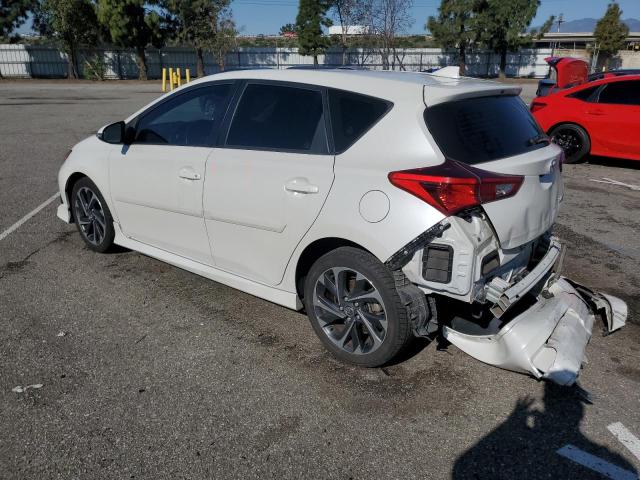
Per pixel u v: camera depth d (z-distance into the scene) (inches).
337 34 1649.9
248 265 145.9
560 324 126.6
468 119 121.5
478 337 126.6
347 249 124.1
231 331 148.2
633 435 110.5
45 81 1391.5
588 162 385.4
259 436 108.3
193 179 150.6
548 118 376.5
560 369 115.6
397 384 125.6
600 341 145.9
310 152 129.6
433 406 118.3
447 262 111.3
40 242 213.3
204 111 155.0
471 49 1715.1
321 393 121.9
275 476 98.5
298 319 155.6
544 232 133.0
